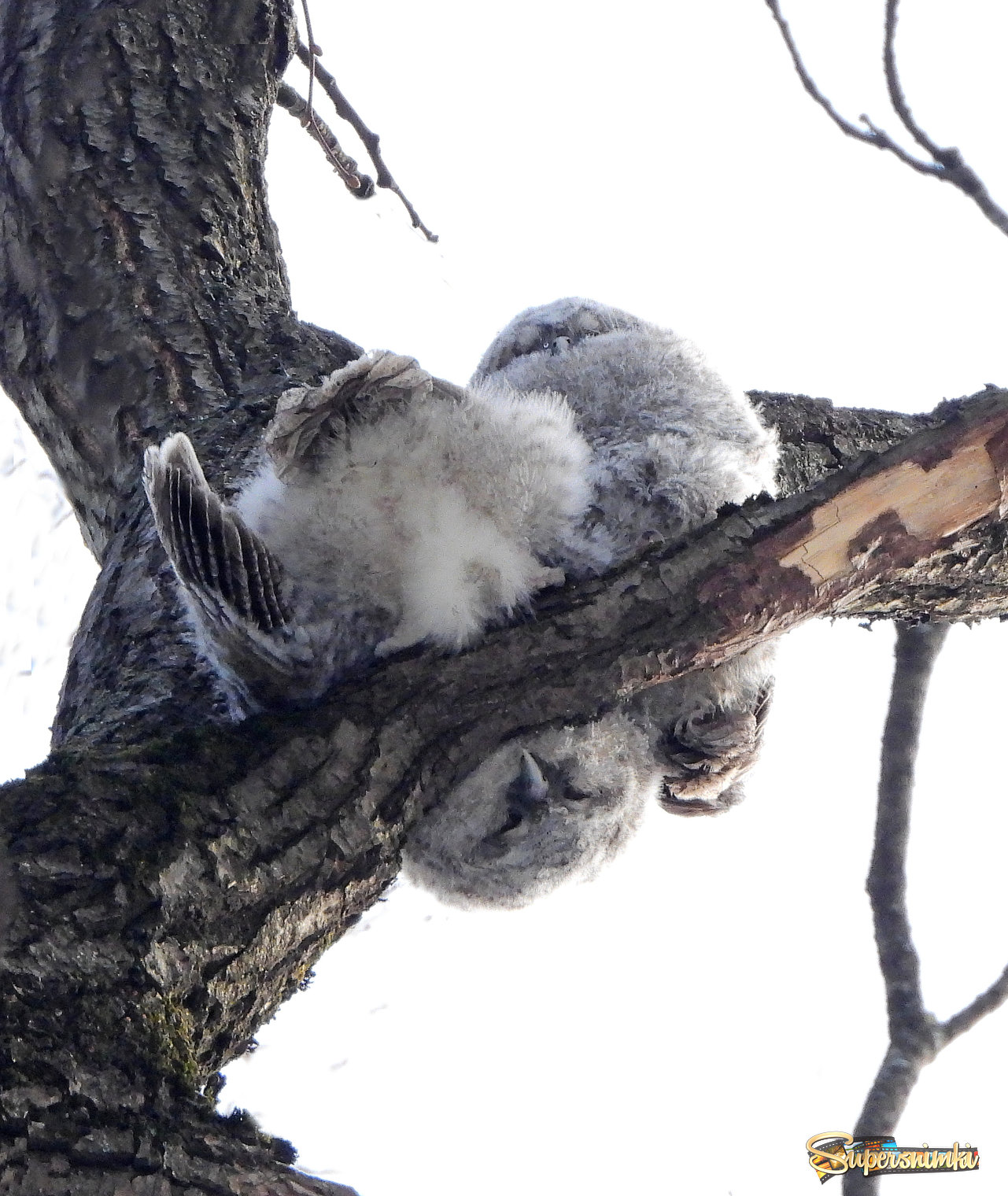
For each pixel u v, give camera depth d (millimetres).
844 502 5488
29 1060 3764
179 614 6086
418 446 5578
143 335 7496
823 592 5477
